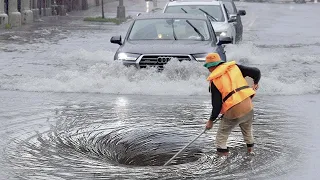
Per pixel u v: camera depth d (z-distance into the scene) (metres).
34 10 62.47
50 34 45.94
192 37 22.92
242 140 13.85
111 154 12.93
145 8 89.88
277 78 23.64
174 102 18.67
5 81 22.23
